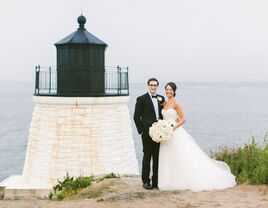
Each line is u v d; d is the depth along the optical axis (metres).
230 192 10.72
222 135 83.69
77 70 21.23
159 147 11.29
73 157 20.84
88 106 21.08
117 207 9.76
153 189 11.33
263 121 114.31
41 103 21.59
